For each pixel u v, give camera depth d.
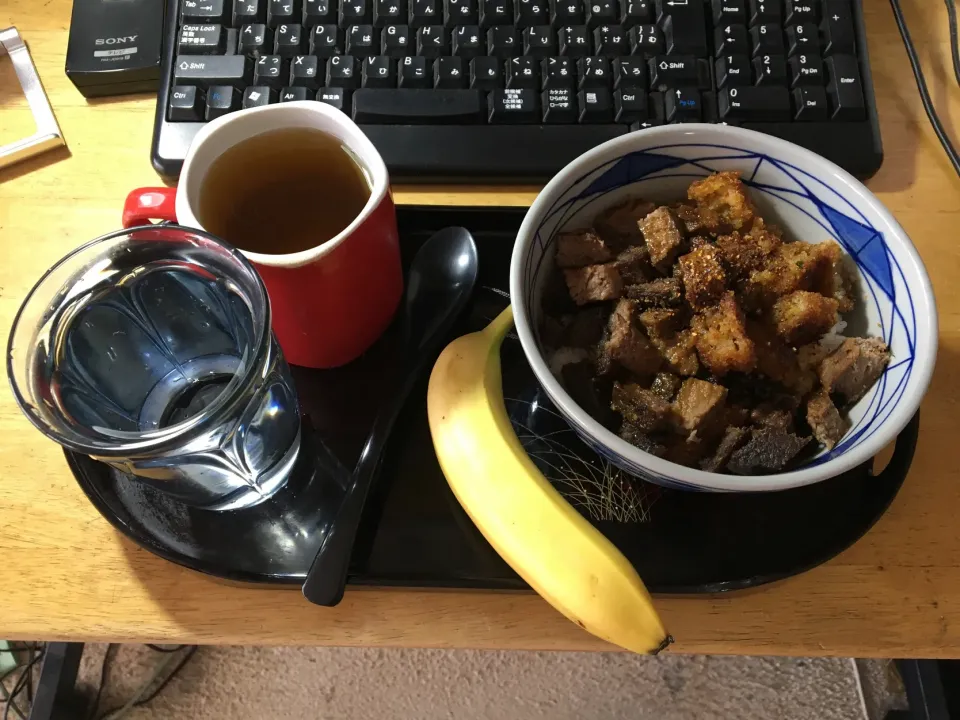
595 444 0.38
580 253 0.45
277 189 0.45
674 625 0.45
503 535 0.41
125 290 0.44
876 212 0.41
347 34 0.56
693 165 0.45
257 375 0.38
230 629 0.45
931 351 0.38
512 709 0.91
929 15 0.62
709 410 0.42
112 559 0.46
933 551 0.46
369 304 0.47
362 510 0.45
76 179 0.57
